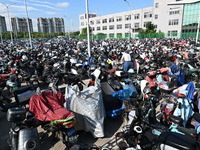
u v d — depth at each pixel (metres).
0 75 7.38
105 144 4.11
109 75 7.29
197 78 8.30
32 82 7.09
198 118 3.92
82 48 18.89
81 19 91.00
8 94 7.70
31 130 3.47
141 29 60.25
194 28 53.31
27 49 20.52
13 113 3.45
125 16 70.88
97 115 4.25
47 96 4.08
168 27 58.59
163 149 3.17
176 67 7.58
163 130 4.20
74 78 6.48
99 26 81.75
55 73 8.10
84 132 4.61
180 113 4.45
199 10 51.38
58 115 3.61
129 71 7.95
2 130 4.91
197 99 5.39
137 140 3.47
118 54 13.50
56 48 20.58
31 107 3.87
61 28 133.88
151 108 4.41
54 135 4.14
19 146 3.22
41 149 4.02
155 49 15.62
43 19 120.12
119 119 5.37
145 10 64.69
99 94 4.45
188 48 16.23
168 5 56.59
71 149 2.72
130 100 5.11
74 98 4.31
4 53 16.09
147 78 6.61
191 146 2.90
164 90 6.32
